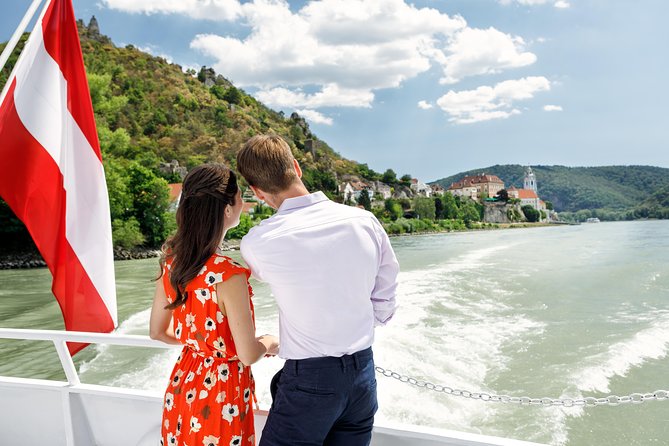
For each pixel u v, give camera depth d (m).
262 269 1.13
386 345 7.15
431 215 129.50
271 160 1.16
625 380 5.96
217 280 1.17
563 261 21.53
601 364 6.39
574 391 5.57
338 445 1.19
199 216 1.19
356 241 1.13
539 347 7.25
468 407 5.11
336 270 1.10
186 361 1.29
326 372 1.11
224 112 130.25
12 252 37.81
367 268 1.15
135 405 1.82
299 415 1.12
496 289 13.00
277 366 5.97
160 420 1.80
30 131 2.17
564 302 11.12
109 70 121.19
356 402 1.15
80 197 2.28
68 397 1.85
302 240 1.10
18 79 2.17
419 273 17.41
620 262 20.09
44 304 16.42
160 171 93.44
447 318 9.22
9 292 20.00
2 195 2.11
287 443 1.13
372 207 121.12
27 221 2.15
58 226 2.23
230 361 1.26
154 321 1.38
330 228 1.12
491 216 154.25
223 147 116.25
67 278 2.23
